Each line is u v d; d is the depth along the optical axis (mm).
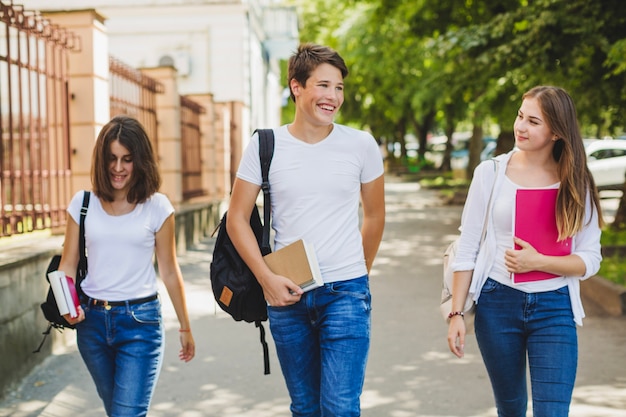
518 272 3428
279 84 41375
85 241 3713
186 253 12875
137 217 3707
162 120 13445
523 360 3578
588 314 8078
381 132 47344
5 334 5383
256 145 3561
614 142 23422
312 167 3504
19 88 6930
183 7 23672
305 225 3498
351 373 3398
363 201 3748
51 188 7949
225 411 5184
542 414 3352
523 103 3531
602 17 11992
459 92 17438
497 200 3539
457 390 5602
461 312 3588
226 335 7289
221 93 23875
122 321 3641
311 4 42344
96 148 3670
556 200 3453
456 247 3752
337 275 3498
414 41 24375
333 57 3496
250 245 3504
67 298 3533
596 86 12977
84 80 8664
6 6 6652
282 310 3541
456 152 61625
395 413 5117
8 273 5441
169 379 5898
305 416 3607
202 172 16875
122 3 23766
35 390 5516
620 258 10781
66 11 8609
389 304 8797
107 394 3754
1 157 6789
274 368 6195
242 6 23656
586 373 5934
